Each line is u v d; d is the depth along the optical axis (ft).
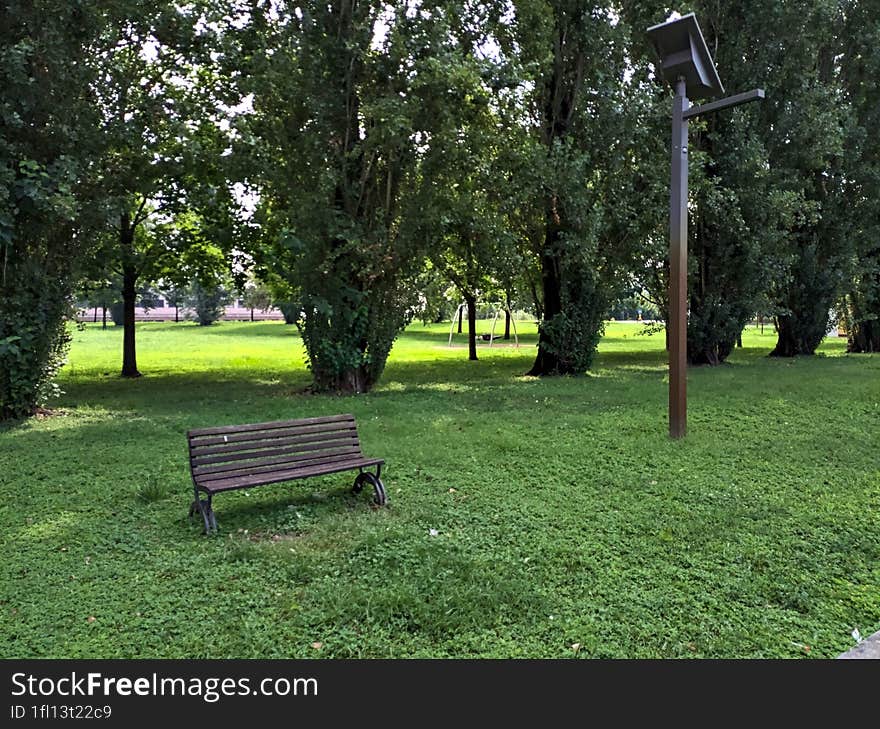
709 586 13.53
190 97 39.55
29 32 31.04
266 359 75.31
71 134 31.71
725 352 65.57
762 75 60.49
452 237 46.14
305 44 39.81
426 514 17.89
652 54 54.80
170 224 56.13
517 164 44.88
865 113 71.41
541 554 15.20
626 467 23.24
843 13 69.56
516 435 28.30
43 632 11.51
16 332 32.27
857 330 82.48
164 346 102.42
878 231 70.95
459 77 36.29
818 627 11.87
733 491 20.26
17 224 31.42
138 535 16.33
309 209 39.34
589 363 55.77
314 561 14.51
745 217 60.13
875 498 19.53
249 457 17.52
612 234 52.95
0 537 16.28
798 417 31.86
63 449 25.96
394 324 44.55
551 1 50.26
